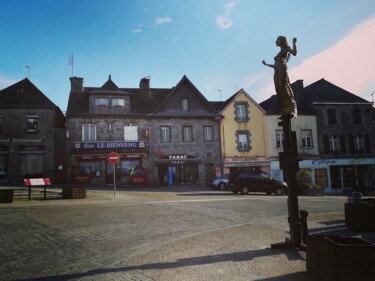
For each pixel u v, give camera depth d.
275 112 33.31
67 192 16.66
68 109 28.81
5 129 27.31
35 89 29.12
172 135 30.56
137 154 29.23
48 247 7.10
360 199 9.42
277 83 7.08
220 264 5.62
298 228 6.72
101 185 27.81
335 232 8.54
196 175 30.75
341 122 35.25
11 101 27.84
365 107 36.19
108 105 29.53
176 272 5.23
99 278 5.06
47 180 16.28
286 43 7.15
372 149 35.69
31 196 17.14
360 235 8.16
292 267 5.44
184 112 31.30
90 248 7.01
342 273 4.33
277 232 8.34
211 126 31.81
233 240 7.46
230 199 17.05
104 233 8.46
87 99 30.08
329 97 35.53
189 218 10.73
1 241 7.63
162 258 6.05
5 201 14.46
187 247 6.85
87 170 28.38
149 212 11.98
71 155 28.03
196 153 30.92
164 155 30.12
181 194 20.69
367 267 4.25
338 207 14.49
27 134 27.66
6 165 27.06
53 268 5.68
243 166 31.84
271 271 5.24
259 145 32.56
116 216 11.08
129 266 5.62
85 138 28.62
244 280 4.84
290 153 6.90
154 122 30.36
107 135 29.08
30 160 27.58
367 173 35.31
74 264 5.89
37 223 9.84
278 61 7.12
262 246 6.89
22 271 5.53
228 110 32.38
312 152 33.97
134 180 29.05
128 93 29.84
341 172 34.66
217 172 31.16
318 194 24.62
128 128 29.73
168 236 8.12
